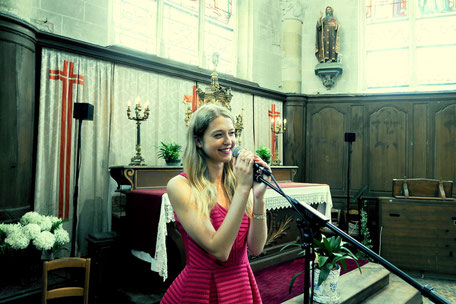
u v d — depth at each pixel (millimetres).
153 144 5352
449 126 7066
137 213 3545
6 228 2971
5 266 2967
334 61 7812
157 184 3959
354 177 7617
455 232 5238
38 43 4207
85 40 4863
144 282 3809
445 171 7055
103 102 4820
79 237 4449
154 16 6031
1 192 3621
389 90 7883
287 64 8086
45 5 4480
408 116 7352
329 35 7766
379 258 1195
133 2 5715
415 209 5445
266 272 4242
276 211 4633
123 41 5543
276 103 7734
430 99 7223
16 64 3771
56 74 4383
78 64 4590
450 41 7469
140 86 5254
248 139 7031
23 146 3863
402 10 7832
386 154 7449
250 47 7461
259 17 7656
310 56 8172
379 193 7430
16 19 3721
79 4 4820
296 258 4867
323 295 2883
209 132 1369
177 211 1309
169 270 3562
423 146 7227
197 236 1245
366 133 7602
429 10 7656
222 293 1304
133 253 3689
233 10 7559
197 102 6027
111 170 3936
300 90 8156
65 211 4355
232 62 7480
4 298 2818
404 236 5480
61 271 3801
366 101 7641
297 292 3498
